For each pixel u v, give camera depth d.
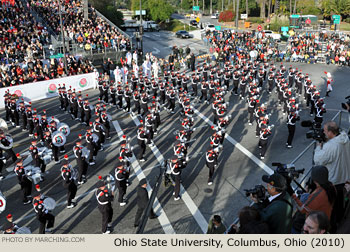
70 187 14.23
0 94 28.52
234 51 46.12
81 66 35.09
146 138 18.44
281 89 26.91
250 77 32.97
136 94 25.66
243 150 19.66
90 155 18.17
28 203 15.04
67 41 37.97
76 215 14.03
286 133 22.11
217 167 17.67
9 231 10.99
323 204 5.28
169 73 37.47
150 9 79.25
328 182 5.38
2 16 39.16
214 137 17.81
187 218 13.47
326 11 73.06
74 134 22.78
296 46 48.97
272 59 46.59
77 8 49.31
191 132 20.92
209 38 54.94
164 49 54.62
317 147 7.33
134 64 38.62
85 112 23.84
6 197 15.62
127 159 16.12
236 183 16.00
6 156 19.59
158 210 14.06
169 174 15.23
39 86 30.47
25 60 33.66
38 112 27.27
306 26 62.06
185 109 23.12
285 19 69.12
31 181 15.19
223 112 23.00
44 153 19.59
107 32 44.19
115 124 24.56
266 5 88.94
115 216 13.89
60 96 27.34
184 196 15.07
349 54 42.38
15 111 24.00
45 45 39.19
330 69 41.09
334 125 6.54
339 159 6.35
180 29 75.12
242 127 23.44
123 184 14.38
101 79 29.25
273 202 5.22
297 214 6.89
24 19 40.69
